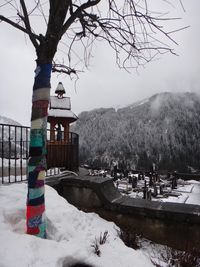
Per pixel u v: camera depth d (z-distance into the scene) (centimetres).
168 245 405
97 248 294
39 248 243
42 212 278
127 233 395
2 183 461
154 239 418
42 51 273
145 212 427
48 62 275
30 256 223
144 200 479
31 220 271
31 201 273
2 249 224
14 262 210
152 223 423
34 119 275
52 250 246
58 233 305
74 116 923
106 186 499
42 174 278
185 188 2470
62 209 375
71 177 542
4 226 273
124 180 2666
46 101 277
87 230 353
